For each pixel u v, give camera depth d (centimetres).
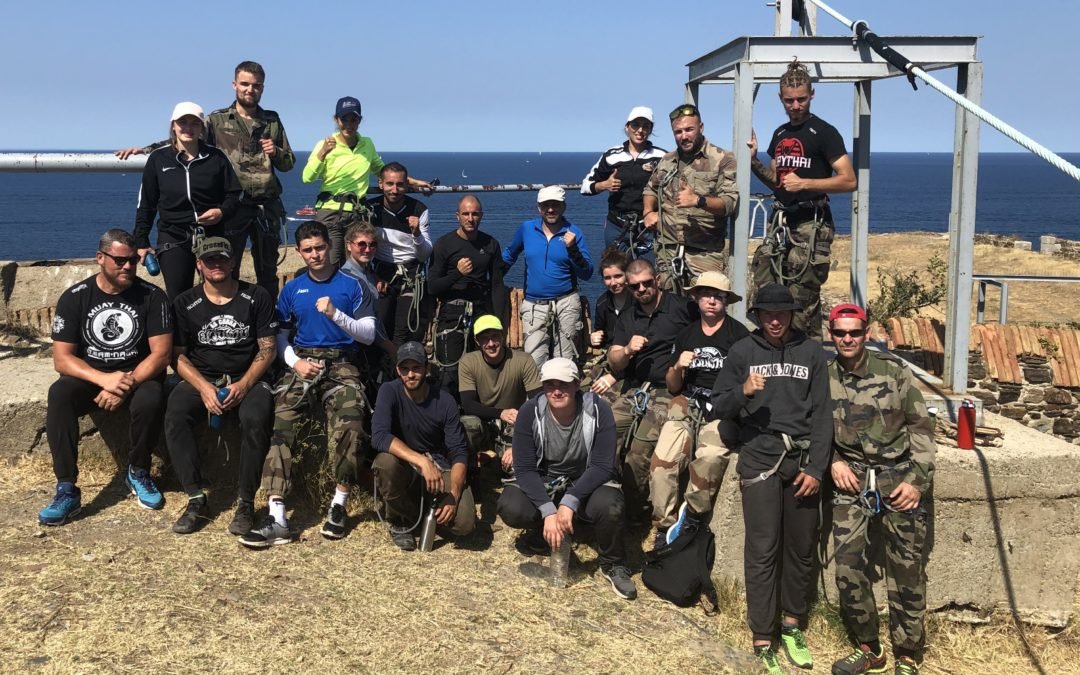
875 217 11100
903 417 503
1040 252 2778
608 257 650
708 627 511
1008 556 561
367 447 562
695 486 532
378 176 711
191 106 590
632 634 487
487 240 688
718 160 631
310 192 12569
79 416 561
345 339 583
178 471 542
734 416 508
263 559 519
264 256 658
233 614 459
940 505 551
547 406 526
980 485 549
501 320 698
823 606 547
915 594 507
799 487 495
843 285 2245
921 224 9775
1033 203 14362
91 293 552
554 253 701
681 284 648
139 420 544
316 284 582
